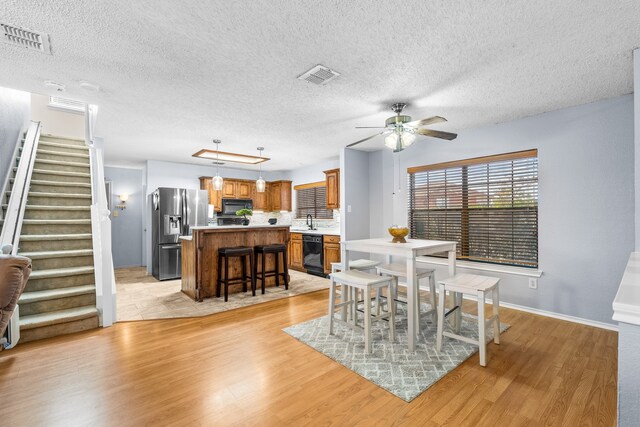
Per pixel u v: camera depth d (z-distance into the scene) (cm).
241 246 465
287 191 741
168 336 291
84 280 337
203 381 213
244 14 173
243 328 312
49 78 254
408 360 242
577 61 227
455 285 247
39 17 174
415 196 479
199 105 316
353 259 533
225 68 237
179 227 580
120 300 415
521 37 196
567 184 326
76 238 359
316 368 231
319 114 343
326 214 673
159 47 207
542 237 344
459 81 260
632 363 92
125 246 707
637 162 207
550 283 339
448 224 436
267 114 343
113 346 268
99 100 302
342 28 186
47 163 427
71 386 206
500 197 383
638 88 209
